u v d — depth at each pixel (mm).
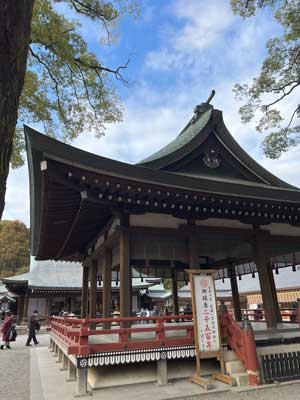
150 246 10102
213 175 11352
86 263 14352
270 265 14906
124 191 7945
